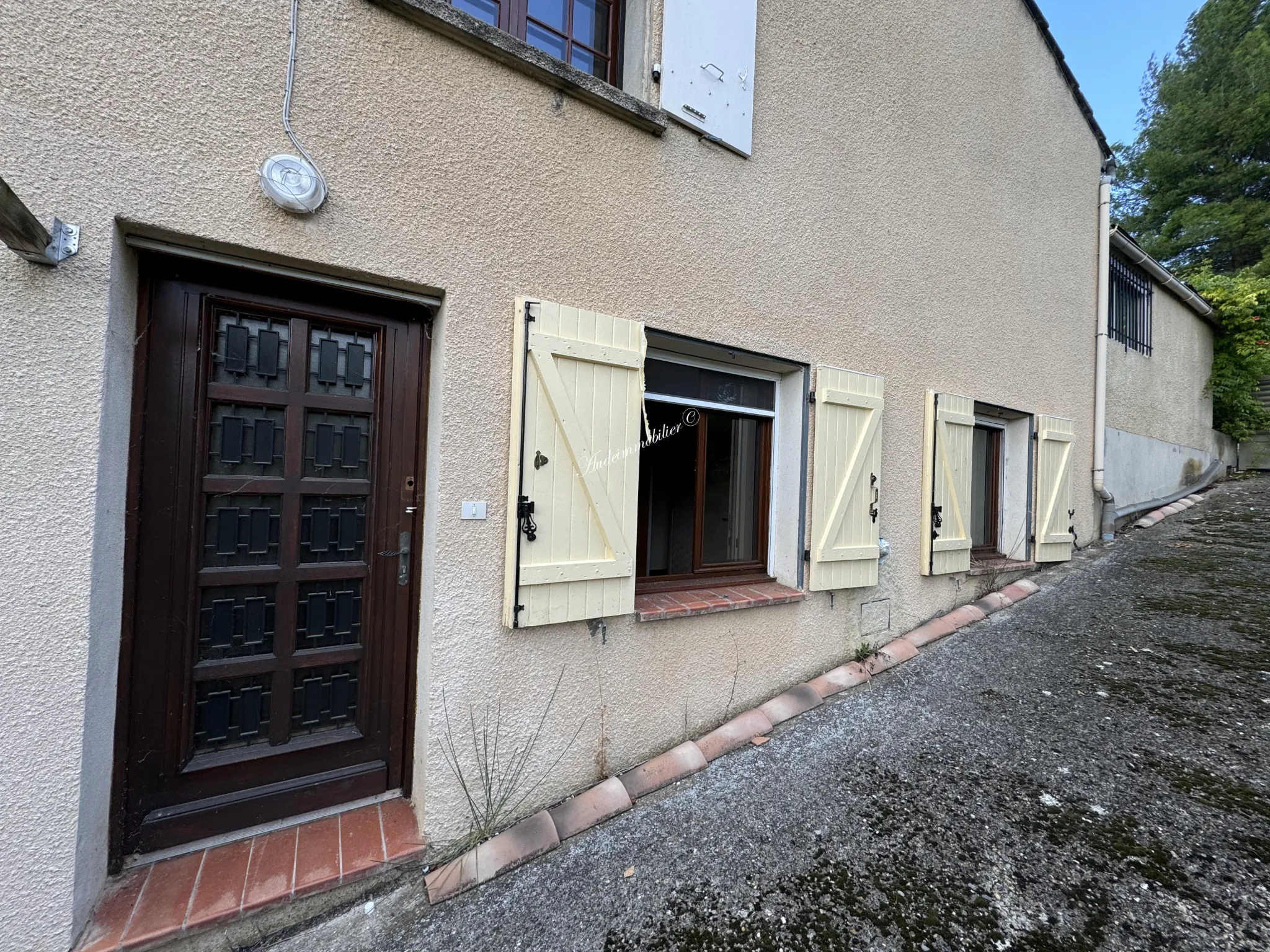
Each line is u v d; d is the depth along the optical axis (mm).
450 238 1969
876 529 3369
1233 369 9008
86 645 1453
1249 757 2340
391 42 1861
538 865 1903
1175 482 7840
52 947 1405
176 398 1715
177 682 1732
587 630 2295
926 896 1729
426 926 1650
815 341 3143
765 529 3271
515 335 2076
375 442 2016
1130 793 2172
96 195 1457
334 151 1766
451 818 1938
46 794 1408
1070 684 3072
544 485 2117
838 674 3180
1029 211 4754
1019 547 4840
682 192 2596
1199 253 15469
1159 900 1673
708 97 2635
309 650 1933
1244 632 3527
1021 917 1642
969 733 2654
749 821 2102
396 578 2059
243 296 1794
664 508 3014
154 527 1689
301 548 1911
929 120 3809
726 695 2762
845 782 2322
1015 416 4836
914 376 3748
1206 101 15562
